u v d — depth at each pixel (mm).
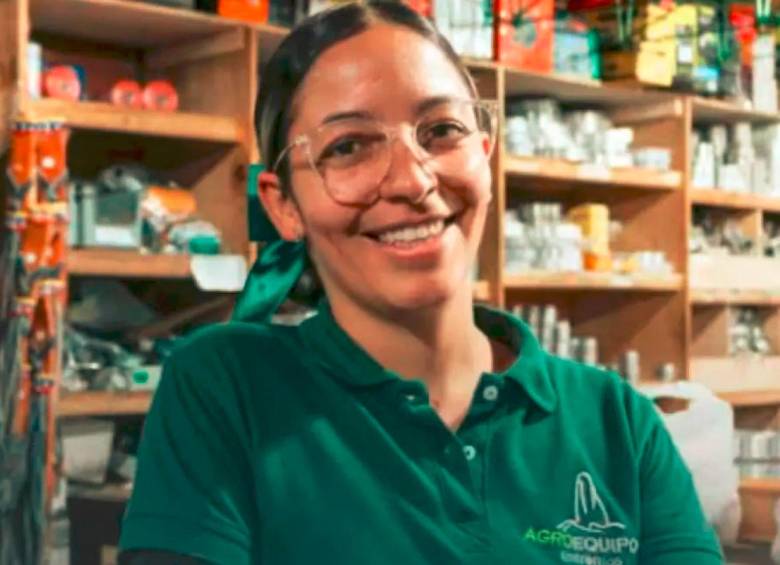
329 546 890
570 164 4453
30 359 2717
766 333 5789
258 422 933
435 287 899
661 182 4867
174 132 3367
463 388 968
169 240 3449
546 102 4547
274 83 962
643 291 5176
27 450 2676
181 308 3887
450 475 919
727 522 3211
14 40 2984
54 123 2754
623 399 1040
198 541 878
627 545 959
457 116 918
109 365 3369
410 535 894
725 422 3186
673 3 4785
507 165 4211
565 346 4719
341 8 944
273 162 978
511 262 4391
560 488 950
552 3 4383
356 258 913
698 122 5500
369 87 892
